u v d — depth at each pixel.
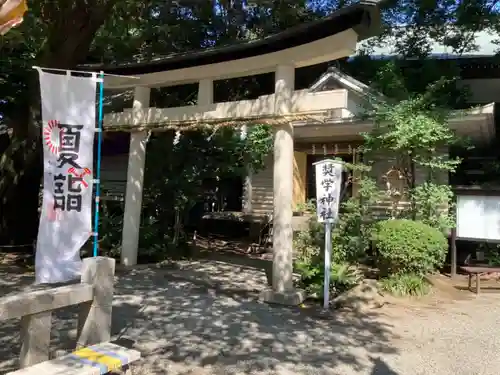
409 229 6.91
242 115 6.84
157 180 10.41
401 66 14.48
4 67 9.95
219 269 8.98
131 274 8.10
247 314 5.70
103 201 11.10
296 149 11.42
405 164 9.12
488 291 7.52
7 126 11.14
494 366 4.17
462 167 11.98
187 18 12.03
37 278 4.60
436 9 14.45
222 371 3.88
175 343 4.55
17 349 4.21
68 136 4.83
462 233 8.36
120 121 8.59
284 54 6.34
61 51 8.56
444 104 9.38
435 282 7.85
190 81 7.88
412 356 4.38
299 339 4.79
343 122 9.33
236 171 11.38
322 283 6.64
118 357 3.23
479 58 14.02
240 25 12.39
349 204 8.41
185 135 10.70
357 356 4.34
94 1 8.02
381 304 6.30
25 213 10.68
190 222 15.63
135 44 10.77
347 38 5.71
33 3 7.88
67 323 5.03
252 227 13.34
